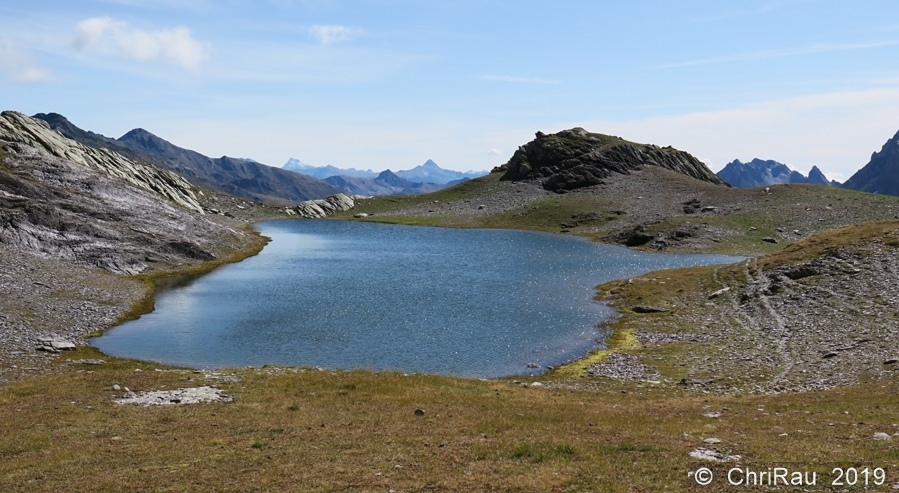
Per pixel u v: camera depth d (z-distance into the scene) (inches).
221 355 2076.8
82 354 2011.6
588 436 999.0
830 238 3221.0
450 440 991.6
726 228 5743.1
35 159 4923.7
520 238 6697.8
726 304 2667.3
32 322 2256.4
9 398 1337.4
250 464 882.1
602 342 2267.5
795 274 2763.3
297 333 2391.7
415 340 2295.8
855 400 1267.2
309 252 5364.2
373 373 1705.2
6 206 3649.1
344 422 1143.6
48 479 829.2
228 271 4106.8
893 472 737.0
